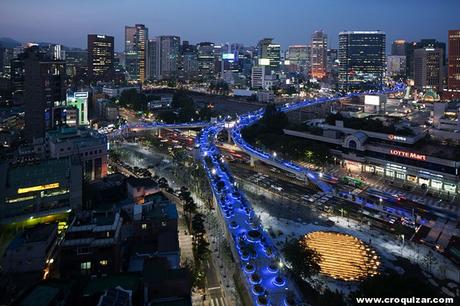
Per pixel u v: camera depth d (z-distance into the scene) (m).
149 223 141.38
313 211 186.62
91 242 117.31
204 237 157.88
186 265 128.00
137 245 138.38
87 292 89.00
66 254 116.31
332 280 125.94
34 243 114.31
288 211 186.62
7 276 110.75
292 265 122.06
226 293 122.44
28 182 159.12
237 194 186.00
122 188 191.88
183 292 97.62
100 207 172.25
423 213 183.75
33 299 85.12
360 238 158.38
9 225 153.00
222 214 164.25
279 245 149.00
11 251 113.00
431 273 132.75
